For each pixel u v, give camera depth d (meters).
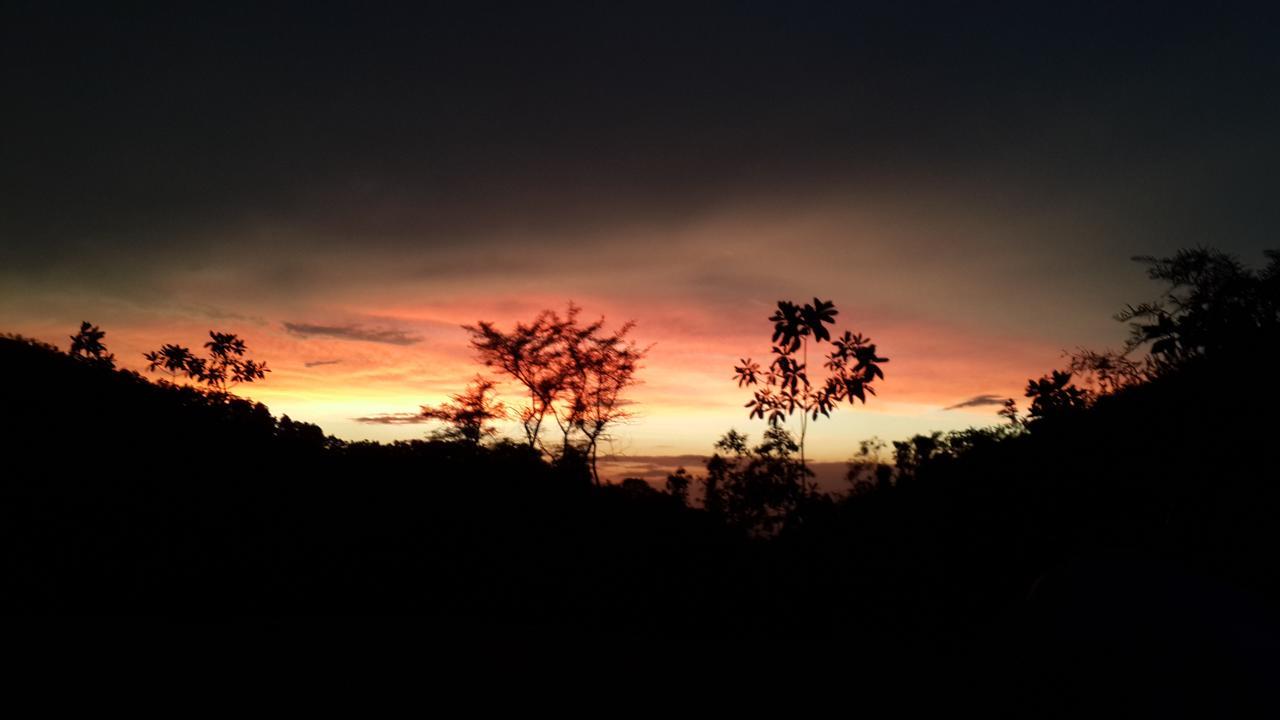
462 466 13.84
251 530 10.48
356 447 14.16
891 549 9.48
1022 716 4.43
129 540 9.19
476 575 10.56
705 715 5.64
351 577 9.89
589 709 5.74
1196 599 3.61
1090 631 3.84
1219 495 5.47
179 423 12.47
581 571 10.77
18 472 9.62
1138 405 6.16
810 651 7.35
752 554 10.51
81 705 5.07
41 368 12.09
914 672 6.35
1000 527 8.45
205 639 6.87
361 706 5.51
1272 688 2.97
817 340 8.67
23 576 7.81
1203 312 5.51
